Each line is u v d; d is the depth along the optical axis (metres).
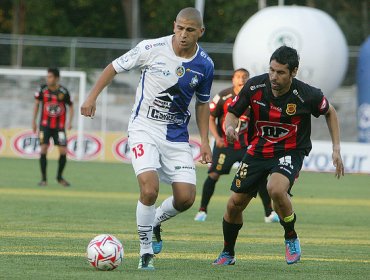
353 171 74.88
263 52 84.25
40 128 51.84
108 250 21.03
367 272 22.64
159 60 21.81
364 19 119.38
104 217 36.00
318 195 53.25
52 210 38.31
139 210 21.61
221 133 36.50
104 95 93.25
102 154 80.75
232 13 122.25
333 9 120.19
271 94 21.66
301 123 21.98
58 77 51.09
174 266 22.61
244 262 23.98
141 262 21.78
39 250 25.03
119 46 94.06
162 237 29.75
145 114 22.12
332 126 22.27
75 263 22.50
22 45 92.19
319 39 84.38
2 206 39.34
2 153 80.19
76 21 125.56
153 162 21.69
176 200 22.20
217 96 36.34
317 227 35.53
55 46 94.88
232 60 94.38
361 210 44.16
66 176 61.12
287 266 23.42
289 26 83.81
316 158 75.56
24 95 96.06
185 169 22.17
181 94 22.02
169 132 22.17
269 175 22.59
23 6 122.00
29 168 67.19
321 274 21.98
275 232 32.69
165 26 123.50
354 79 98.75
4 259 22.95
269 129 21.98
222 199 48.22
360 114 88.88
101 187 53.09
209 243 28.30
